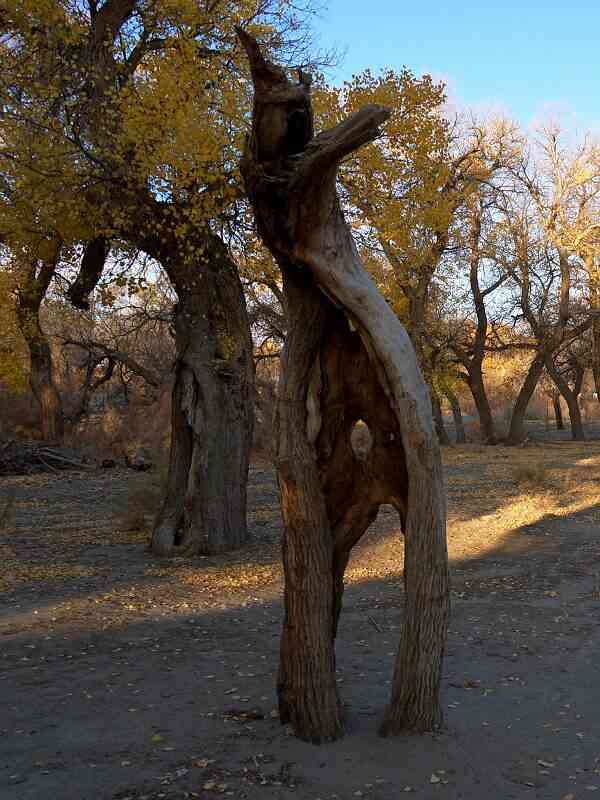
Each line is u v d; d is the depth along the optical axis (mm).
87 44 12047
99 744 4902
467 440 45938
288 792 4137
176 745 4848
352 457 4883
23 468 26719
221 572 10758
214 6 12250
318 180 4344
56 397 32375
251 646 7230
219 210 11047
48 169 11531
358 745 4664
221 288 12594
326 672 4762
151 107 10859
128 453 28625
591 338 44969
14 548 13023
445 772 4312
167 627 7988
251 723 5172
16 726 5246
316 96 12031
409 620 4688
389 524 14789
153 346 40125
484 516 15422
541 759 4531
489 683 6059
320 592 4738
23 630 7871
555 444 41031
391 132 12297
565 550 11914
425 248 16656
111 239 12695
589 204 39156
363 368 4777
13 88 11977
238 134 10672
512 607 8602
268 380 37406
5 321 24266
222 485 12375
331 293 4551
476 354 41719
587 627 7727
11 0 11664
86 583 10180
